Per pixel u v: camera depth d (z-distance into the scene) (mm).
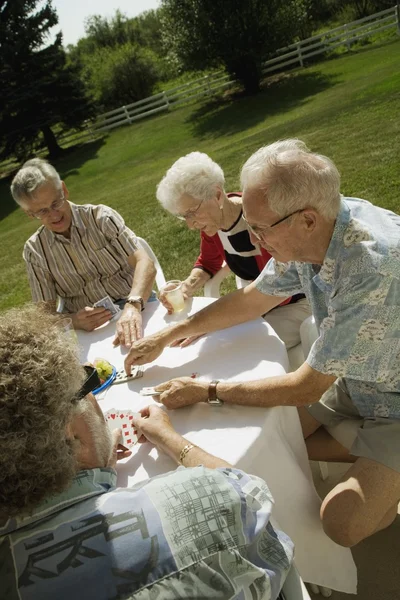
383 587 1695
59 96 19906
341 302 1405
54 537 834
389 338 1423
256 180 1407
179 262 5379
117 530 833
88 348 2043
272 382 1461
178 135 16219
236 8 16703
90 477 936
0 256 9781
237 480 961
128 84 24250
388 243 1392
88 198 12555
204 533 849
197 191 2193
